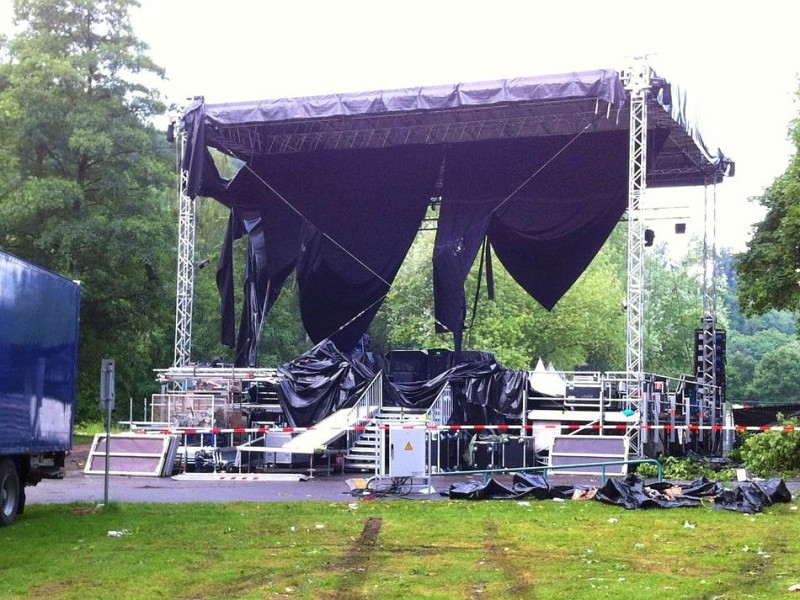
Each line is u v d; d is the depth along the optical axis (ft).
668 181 113.91
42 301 49.44
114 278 128.67
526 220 103.76
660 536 43.37
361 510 52.80
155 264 125.90
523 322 180.55
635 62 86.07
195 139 97.09
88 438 134.00
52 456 52.75
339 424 83.46
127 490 65.36
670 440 90.48
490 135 104.17
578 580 33.45
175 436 77.92
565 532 44.57
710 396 107.34
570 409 92.53
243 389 91.50
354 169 107.55
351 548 40.40
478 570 35.37
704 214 111.04
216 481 73.15
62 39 127.85
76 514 50.14
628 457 76.74
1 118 123.13
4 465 46.03
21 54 125.80
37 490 65.36
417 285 179.93
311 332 110.93
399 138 105.40
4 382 44.80
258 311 110.63
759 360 299.99
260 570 35.53
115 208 127.75
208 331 178.81
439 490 63.41
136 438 77.87
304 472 80.28
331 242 108.47
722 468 81.61
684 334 211.82
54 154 127.95
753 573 34.81
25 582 33.14
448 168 105.70
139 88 129.49
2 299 44.62
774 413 126.41
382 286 108.99
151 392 169.58
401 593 31.42
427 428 67.15
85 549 39.70
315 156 107.65
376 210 108.27
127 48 129.18
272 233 109.09
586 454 75.82
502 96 89.10
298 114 94.79
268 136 106.01
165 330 147.95
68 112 125.18
